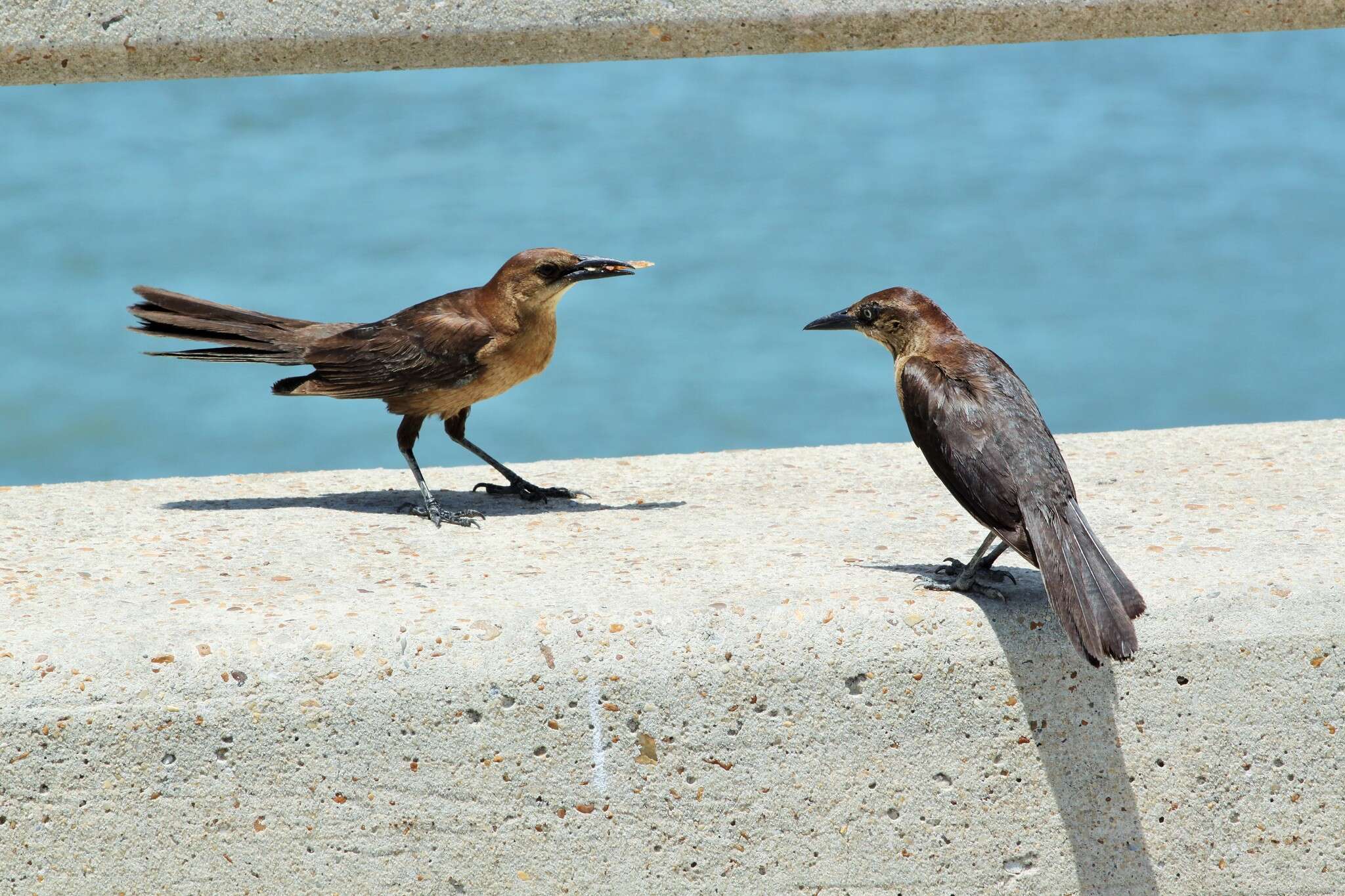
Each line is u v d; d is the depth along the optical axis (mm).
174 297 12422
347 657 8164
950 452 8727
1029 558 8352
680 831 8328
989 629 8406
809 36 12094
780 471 12664
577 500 12016
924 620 8422
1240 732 8477
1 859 7984
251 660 8102
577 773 8258
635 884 8344
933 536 10445
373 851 8203
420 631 8289
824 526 10781
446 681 8164
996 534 8695
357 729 8133
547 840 8281
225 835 8109
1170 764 8484
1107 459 12492
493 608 8523
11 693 7930
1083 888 8523
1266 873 8570
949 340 9570
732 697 8281
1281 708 8477
